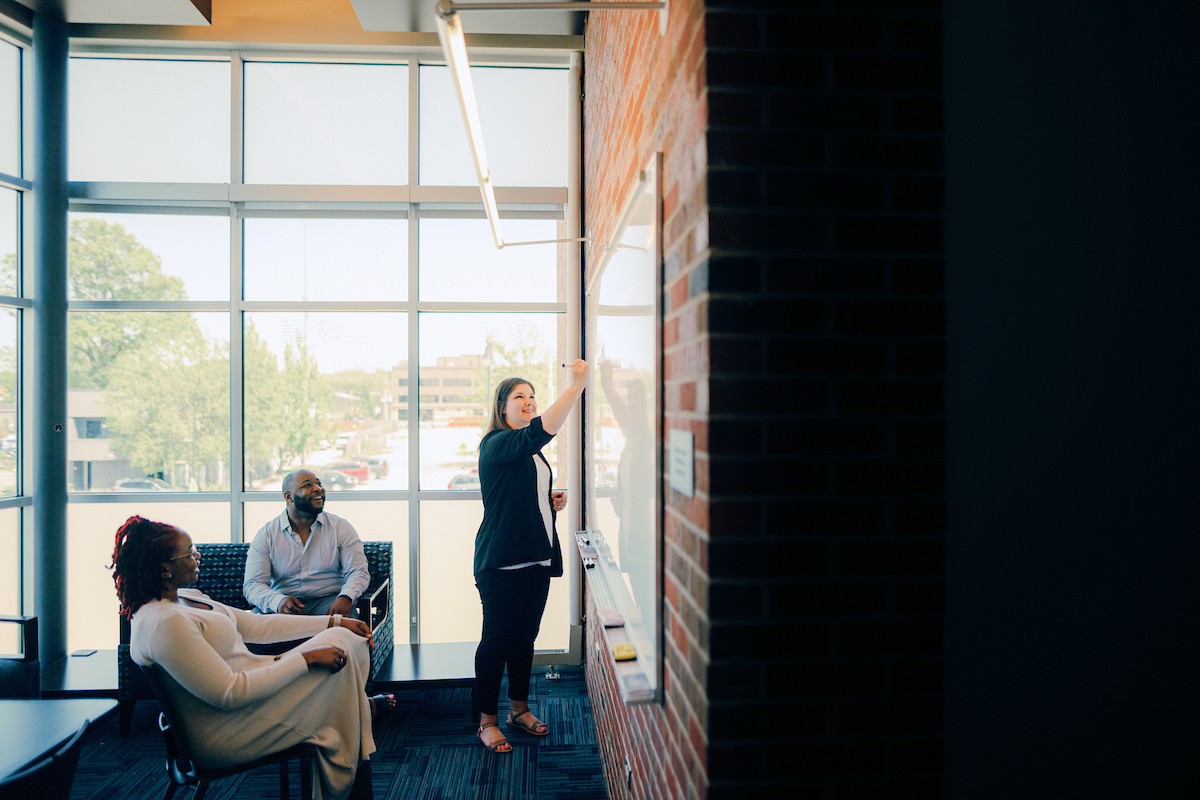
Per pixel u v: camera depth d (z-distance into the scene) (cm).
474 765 272
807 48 104
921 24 107
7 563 356
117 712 322
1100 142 113
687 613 116
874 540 105
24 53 362
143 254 385
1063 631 111
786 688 104
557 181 400
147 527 199
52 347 359
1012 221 111
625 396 179
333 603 299
